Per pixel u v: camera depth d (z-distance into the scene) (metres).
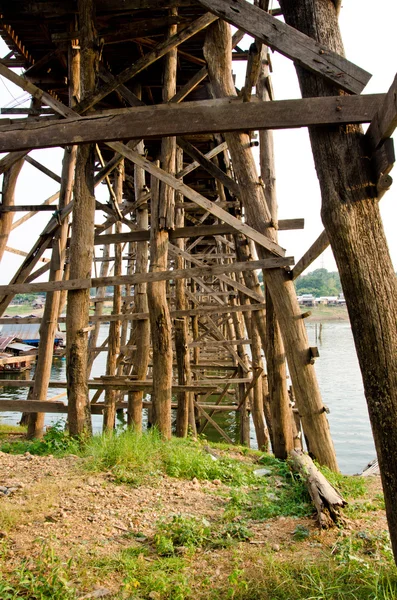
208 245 19.27
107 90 7.00
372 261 3.17
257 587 3.27
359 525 4.37
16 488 4.90
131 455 5.97
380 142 3.11
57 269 9.02
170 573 3.49
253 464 7.08
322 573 3.42
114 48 8.76
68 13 7.77
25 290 7.25
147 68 9.16
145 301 9.66
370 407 3.07
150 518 4.44
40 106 9.75
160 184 8.16
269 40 3.48
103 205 9.07
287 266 6.89
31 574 3.21
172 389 8.11
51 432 7.28
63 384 9.28
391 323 3.08
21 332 43.09
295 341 6.92
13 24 8.13
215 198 14.49
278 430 7.57
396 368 3.01
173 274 7.13
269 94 8.08
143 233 8.90
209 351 18.95
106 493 4.93
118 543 3.94
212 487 5.50
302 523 4.46
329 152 3.36
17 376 28.64
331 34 3.53
